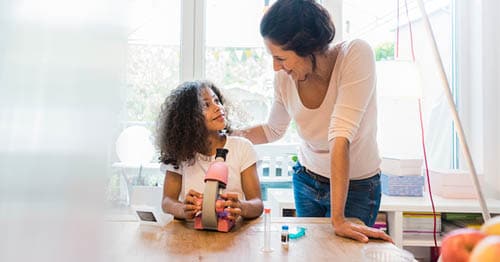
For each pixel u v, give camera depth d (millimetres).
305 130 1137
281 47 938
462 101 1969
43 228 335
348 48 997
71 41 348
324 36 942
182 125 1140
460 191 1637
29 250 329
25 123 325
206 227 879
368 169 1137
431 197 1553
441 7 2010
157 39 1822
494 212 1509
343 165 910
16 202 323
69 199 348
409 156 1800
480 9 1903
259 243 780
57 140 341
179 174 1162
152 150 1446
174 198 1109
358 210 1141
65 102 346
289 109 1175
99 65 369
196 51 1838
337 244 768
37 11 328
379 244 766
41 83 332
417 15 1962
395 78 1620
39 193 332
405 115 1940
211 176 903
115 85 385
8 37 314
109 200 405
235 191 1109
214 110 1179
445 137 1986
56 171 340
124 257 677
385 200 1573
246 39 1896
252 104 1904
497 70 1862
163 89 1816
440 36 2004
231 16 1891
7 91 316
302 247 749
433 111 1977
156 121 1266
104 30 371
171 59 1833
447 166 1986
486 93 1888
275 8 943
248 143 1204
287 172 1926
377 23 1938
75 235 353
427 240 1530
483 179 1860
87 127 361
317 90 1061
